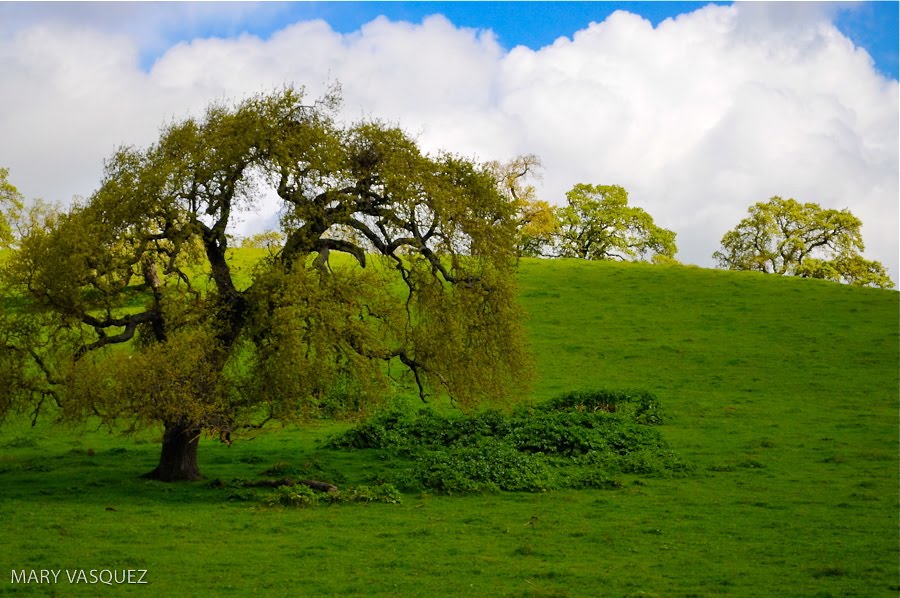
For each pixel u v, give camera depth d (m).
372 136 29.77
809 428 40.81
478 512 26.33
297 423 28.12
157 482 30.08
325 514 25.72
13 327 28.33
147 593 17.81
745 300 72.56
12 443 38.91
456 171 31.23
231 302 28.66
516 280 32.28
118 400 25.31
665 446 36.44
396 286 67.56
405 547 22.02
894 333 61.56
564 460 33.94
